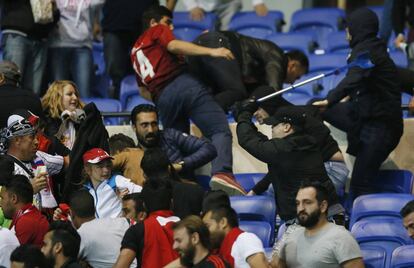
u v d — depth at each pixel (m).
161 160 27.17
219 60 32.19
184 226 22.33
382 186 31.58
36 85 38.66
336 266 23.84
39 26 38.28
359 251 23.86
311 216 23.94
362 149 30.66
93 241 25.11
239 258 23.08
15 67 30.02
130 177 29.11
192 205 25.50
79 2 39.16
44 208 28.00
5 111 29.39
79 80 39.34
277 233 29.17
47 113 30.67
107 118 36.44
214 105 31.22
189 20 44.97
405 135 32.53
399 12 39.78
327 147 30.61
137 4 40.09
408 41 39.78
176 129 31.67
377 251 27.25
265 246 27.86
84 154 27.97
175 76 31.36
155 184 24.66
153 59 31.41
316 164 26.59
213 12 45.41
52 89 30.67
